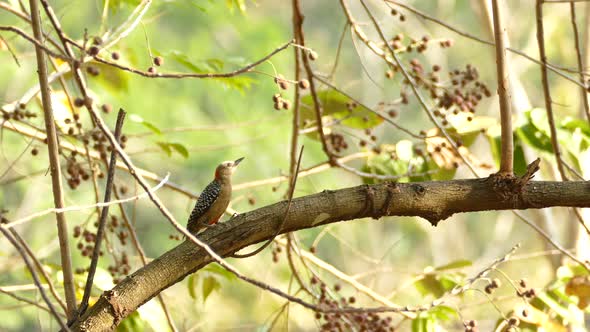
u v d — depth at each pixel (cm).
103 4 1195
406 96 1141
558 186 793
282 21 3069
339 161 1202
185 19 2464
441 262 2986
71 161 1025
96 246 808
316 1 3234
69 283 862
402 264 2928
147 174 1180
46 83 844
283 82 765
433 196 785
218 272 1165
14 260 1470
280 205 774
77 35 2403
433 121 950
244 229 766
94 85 2216
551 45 2831
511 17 2830
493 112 2783
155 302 1073
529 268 2844
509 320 916
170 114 2473
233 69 1318
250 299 2178
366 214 783
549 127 1088
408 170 1120
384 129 2969
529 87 2831
